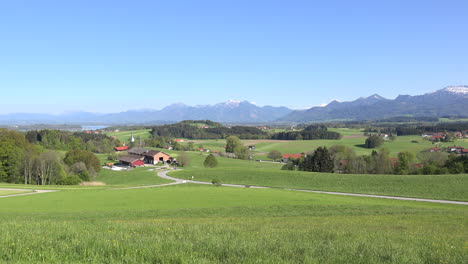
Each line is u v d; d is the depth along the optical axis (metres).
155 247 10.48
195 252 10.07
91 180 101.31
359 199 51.31
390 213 30.61
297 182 77.31
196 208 34.34
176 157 142.50
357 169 110.56
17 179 88.44
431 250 12.25
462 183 63.91
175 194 53.69
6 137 91.81
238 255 10.09
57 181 87.94
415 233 17.23
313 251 10.79
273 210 32.34
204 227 16.67
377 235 15.67
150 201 45.12
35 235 12.47
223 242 11.76
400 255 10.73
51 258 9.20
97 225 16.94
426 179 68.81
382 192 62.16
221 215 28.80
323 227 19.00
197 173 98.44
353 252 11.05
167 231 14.80
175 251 10.12
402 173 99.19
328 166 108.81
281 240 12.82
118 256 9.61
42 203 43.41
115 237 12.42
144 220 23.44
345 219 24.80
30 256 9.47
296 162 131.50
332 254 10.62
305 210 32.53
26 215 29.58
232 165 135.50
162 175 101.00
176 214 29.56
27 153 89.44
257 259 9.38
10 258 9.27
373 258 10.34
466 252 12.22
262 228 17.38
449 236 16.70
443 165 101.19
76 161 108.06
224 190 60.41
